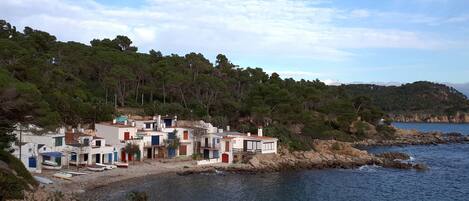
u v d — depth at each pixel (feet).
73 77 480.64
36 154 282.77
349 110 629.92
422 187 310.86
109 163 325.62
